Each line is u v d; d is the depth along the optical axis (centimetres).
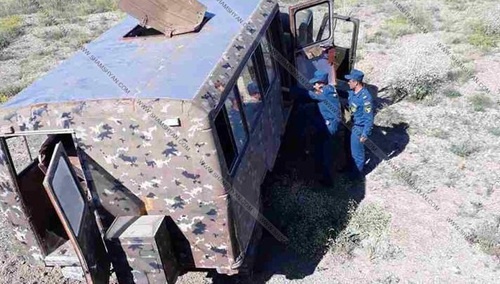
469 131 962
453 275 656
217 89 539
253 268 686
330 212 768
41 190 620
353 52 1020
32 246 612
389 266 678
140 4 664
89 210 540
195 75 553
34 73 1495
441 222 744
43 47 1738
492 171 847
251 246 639
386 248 704
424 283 647
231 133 574
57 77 603
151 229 532
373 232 731
